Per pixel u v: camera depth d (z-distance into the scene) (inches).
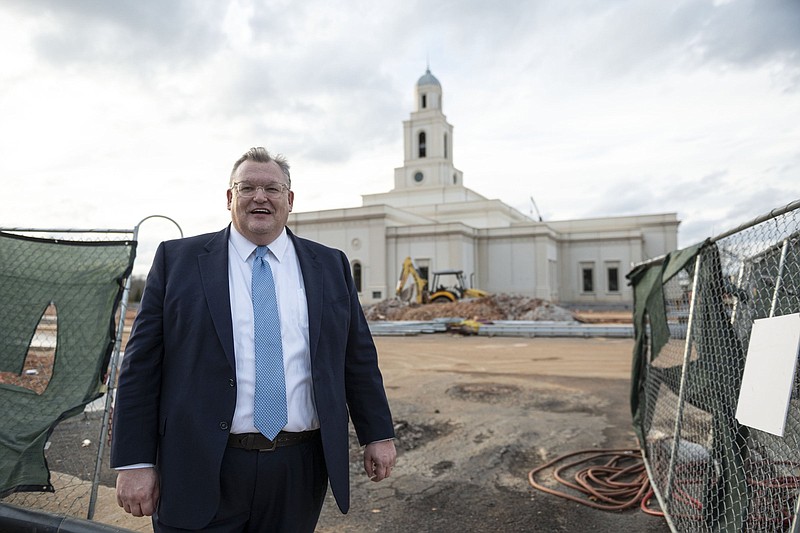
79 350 156.8
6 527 109.3
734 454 127.0
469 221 2106.3
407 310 1167.6
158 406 96.9
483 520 173.6
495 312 1088.2
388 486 205.0
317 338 100.5
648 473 194.9
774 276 119.0
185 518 90.5
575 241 1962.4
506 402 353.7
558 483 206.7
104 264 162.1
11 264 163.3
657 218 2047.2
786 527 113.3
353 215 1700.3
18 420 151.0
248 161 102.1
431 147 2363.4
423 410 329.4
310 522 101.7
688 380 162.1
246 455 93.7
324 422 97.7
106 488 185.9
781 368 96.9
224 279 98.0
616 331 812.0
